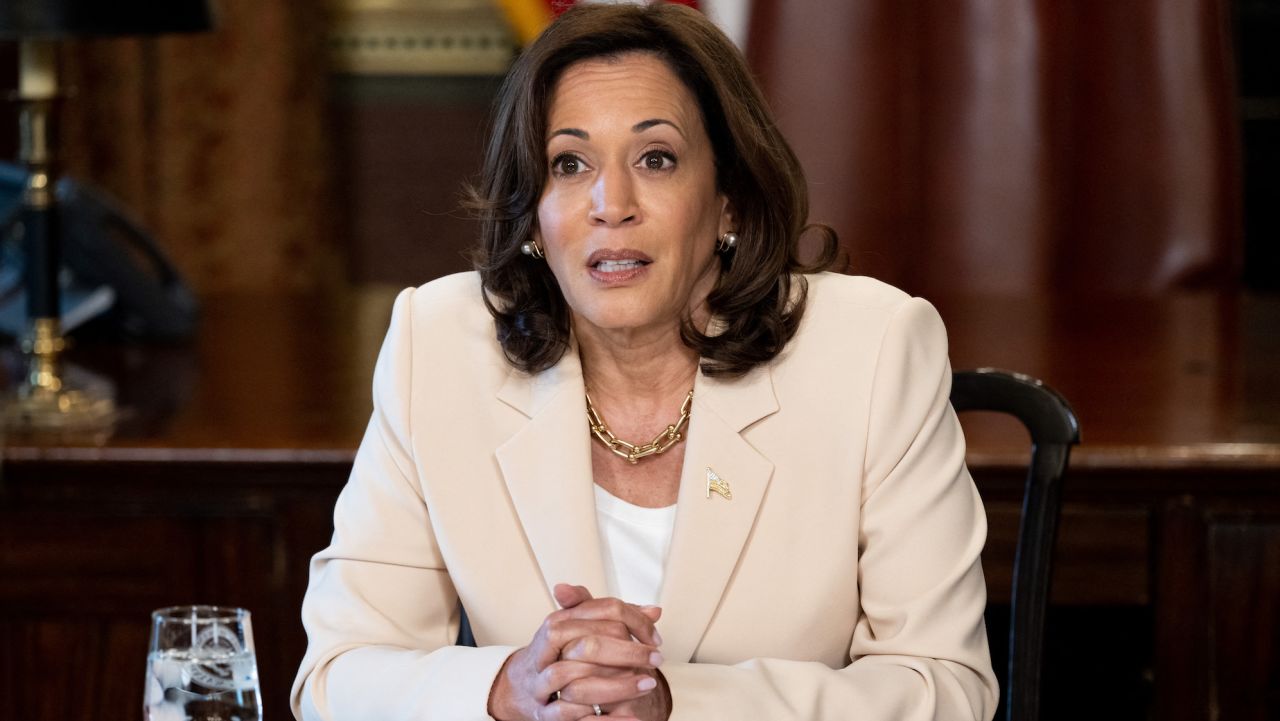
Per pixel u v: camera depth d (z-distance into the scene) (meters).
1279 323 13.91
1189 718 9.33
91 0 9.92
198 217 22.17
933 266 16.03
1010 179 15.88
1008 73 15.76
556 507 6.25
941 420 6.30
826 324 6.36
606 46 6.00
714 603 6.09
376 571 6.45
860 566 6.20
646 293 5.97
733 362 6.24
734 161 6.15
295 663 9.77
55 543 9.82
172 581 9.79
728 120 6.05
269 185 22.16
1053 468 7.04
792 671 5.77
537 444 6.33
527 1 17.53
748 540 6.16
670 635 6.07
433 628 6.53
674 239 5.96
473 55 22.61
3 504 9.80
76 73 21.64
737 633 6.11
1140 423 9.80
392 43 22.62
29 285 10.64
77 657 9.89
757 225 6.23
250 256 22.31
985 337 13.12
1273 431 9.55
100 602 9.84
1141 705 9.75
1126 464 9.11
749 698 5.65
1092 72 15.86
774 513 6.16
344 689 6.08
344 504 6.64
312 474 9.62
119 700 9.89
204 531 9.74
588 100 5.95
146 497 9.73
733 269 6.25
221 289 22.31
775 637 6.10
